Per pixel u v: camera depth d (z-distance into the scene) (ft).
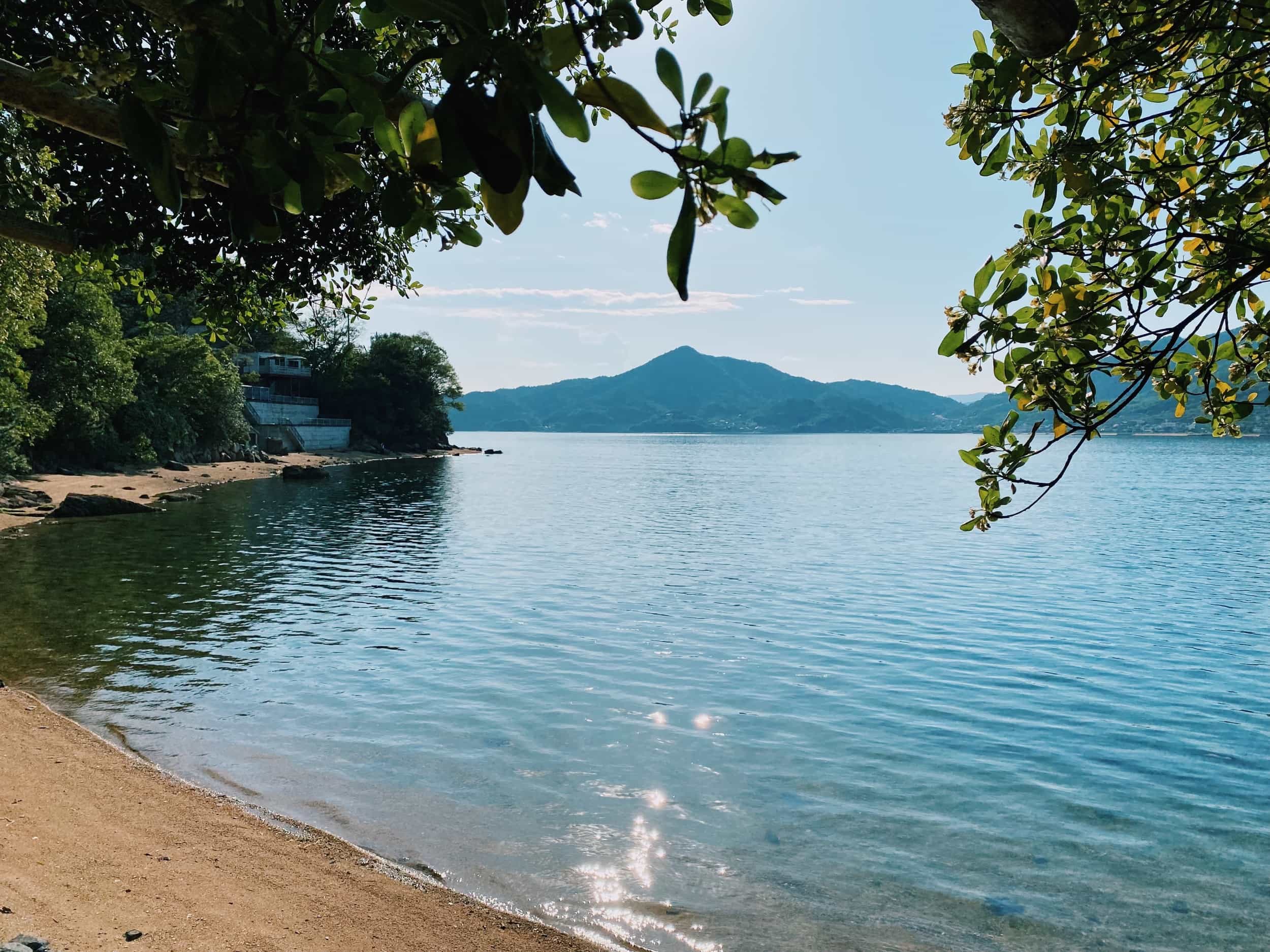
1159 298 12.88
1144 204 12.89
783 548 135.23
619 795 39.60
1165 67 12.19
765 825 37.06
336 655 63.57
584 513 194.18
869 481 342.85
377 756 43.37
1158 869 34.09
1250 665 66.49
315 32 4.81
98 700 50.42
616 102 3.92
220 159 4.96
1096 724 52.19
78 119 7.97
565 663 63.36
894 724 51.34
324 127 4.83
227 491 211.61
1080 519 184.85
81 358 172.65
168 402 238.48
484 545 133.90
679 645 70.03
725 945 27.89
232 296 26.13
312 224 22.45
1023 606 89.45
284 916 26.84
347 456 376.27
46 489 169.17
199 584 91.56
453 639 70.03
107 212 20.81
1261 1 10.99
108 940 23.68
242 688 54.34
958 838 36.40
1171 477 353.31
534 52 4.02
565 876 31.89
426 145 4.73
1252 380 13.42
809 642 72.08
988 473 13.12
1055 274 13.20
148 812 33.45
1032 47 5.85
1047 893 31.96
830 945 28.12
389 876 30.71
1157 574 111.75
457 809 37.35
